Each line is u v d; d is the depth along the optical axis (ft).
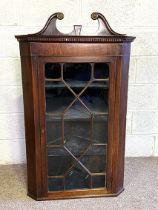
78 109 3.55
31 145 3.63
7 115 4.80
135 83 4.89
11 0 4.33
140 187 4.18
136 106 5.01
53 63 3.26
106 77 3.40
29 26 4.49
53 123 3.57
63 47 3.16
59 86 3.39
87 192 3.87
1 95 4.70
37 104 3.40
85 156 3.81
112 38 3.16
